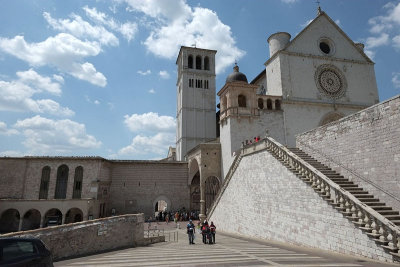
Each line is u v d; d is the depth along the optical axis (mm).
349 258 11195
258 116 36062
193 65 69000
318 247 14719
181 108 65812
